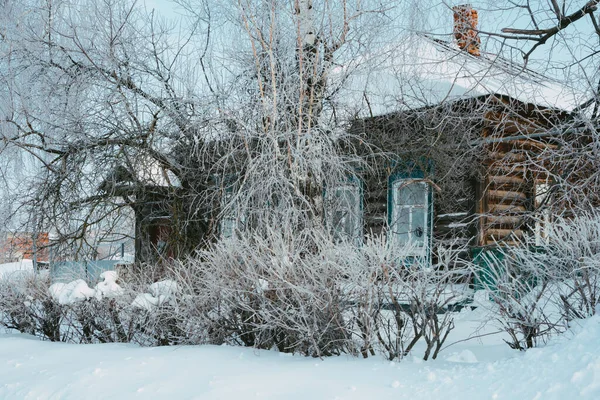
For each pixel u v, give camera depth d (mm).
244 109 9258
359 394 4246
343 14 9172
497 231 11078
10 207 10922
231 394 4395
